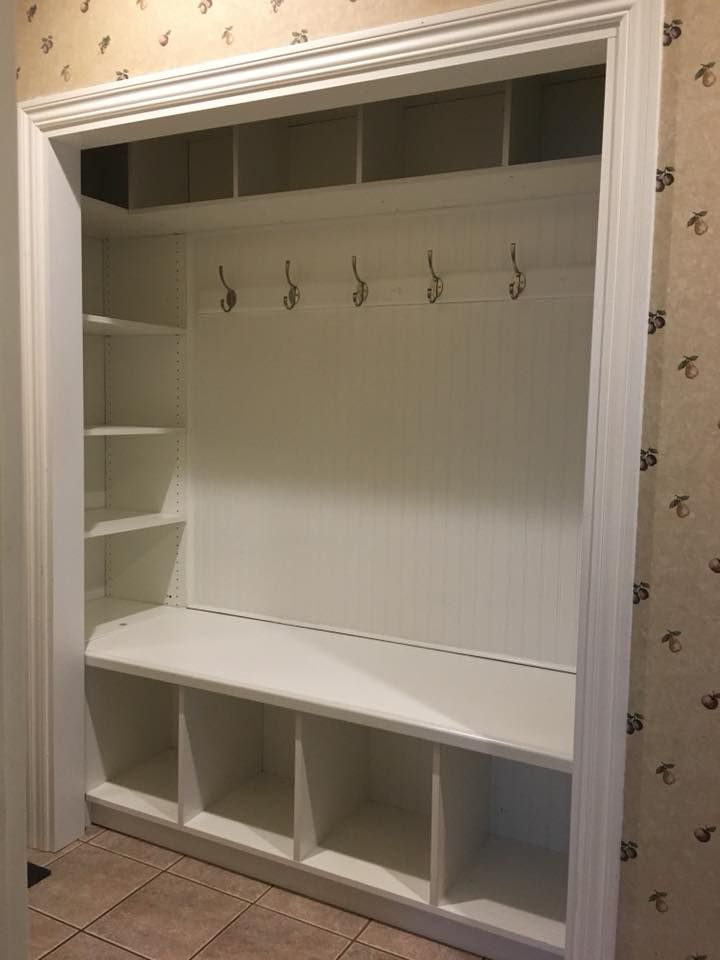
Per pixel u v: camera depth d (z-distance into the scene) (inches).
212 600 112.2
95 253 113.6
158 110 80.1
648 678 63.6
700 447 60.3
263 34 74.2
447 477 95.2
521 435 90.7
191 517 112.4
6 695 27.3
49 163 87.2
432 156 94.5
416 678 87.8
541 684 86.6
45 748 93.7
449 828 80.4
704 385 59.8
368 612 101.3
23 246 88.4
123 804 96.3
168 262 109.9
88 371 113.4
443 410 94.7
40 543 91.5
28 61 86.7
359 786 97.7
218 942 79.7
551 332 88.3
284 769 105.5
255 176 96.0
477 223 91.2
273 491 106.3
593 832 66.5
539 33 62.5
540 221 88.0
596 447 63.4
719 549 60.4
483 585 94.0
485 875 84.4
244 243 105.3
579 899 67.7
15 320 26.8
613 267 61.6
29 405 90.2
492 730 74.8
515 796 92.0
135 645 98.2
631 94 59.8
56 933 80.4
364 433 99.7
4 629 27.1
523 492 91.1
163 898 86.6
